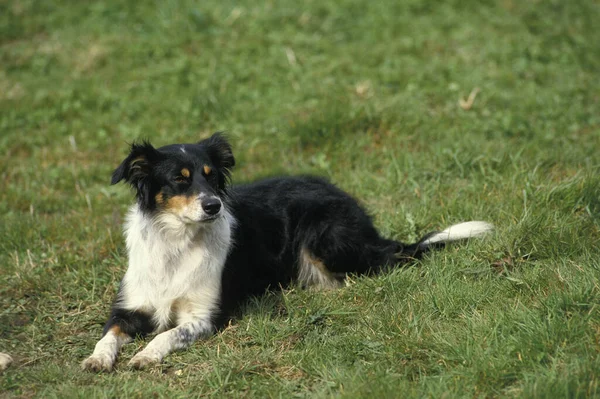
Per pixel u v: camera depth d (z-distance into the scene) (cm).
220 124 1231
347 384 555
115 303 703
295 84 1337
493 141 1080
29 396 580
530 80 1344
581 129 1143
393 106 1199
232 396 570
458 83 1312
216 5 1677
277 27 1584
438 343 600
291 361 614
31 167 1134
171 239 693
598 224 775
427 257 774
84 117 1284
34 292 782
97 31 1609
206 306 694
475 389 540
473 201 891
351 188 991
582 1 1712
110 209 991
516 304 641
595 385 504
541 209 812
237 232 748
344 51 1468
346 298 723
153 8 1698
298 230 792
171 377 608
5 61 1509
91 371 612
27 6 1733
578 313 593
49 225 930
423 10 1664
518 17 1612
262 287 763
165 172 680
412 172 997
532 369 550
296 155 1115
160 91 1348
